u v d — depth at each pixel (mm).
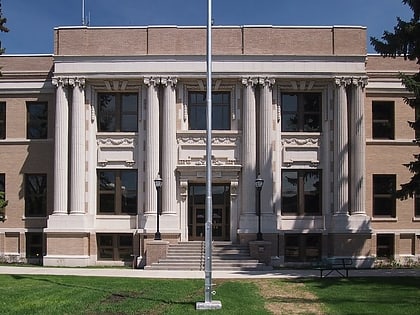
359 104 34531
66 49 34906
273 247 33594
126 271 29766
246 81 34469
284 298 19547
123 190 35406
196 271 29922
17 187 36719
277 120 35062
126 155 35250
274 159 34781
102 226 35000
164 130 34406
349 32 34906
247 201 34031
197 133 34812
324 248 34562
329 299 19234
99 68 34625
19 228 36531
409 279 25172
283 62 34562
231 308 17156
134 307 17312
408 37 24797
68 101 34969
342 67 34625
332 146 34938
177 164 34812
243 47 34719
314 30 34969
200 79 34812
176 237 33781
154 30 34844
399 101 36469
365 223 33781
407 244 36281
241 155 34844
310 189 35344
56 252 33969
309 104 35781
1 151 36906
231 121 35156
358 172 34219
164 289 21297
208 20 18484
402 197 25688
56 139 34625
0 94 36938
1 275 26734
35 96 36875
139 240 34031
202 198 35406
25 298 19172
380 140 36250
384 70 36625
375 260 34844
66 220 34000
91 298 19031
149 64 34562
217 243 33812
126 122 35688
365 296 19812
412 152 36344
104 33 35000
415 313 16312
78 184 34375
